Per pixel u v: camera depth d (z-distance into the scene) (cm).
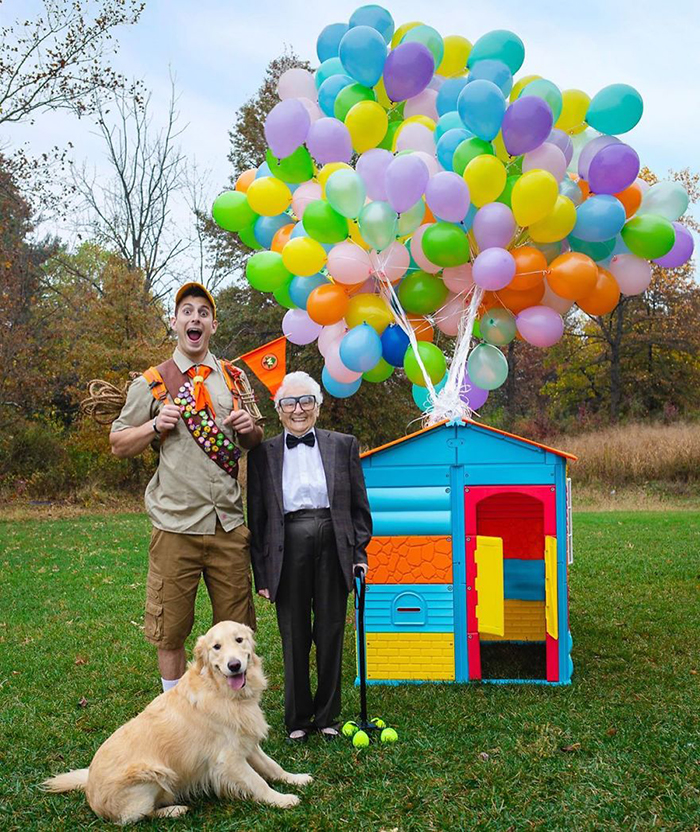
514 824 311
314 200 554
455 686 500
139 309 2011
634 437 2241
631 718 425
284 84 648
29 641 641
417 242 559
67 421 2383
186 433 391
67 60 1866
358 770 366
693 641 598
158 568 390
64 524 1508
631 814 314
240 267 2761
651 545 1077
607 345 3356
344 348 549
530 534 626
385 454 515
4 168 2019
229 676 326
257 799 333
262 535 416
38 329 2147
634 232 550
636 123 552
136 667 561
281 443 417
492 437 507
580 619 679
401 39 598
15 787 361
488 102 502
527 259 529
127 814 315
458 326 592
